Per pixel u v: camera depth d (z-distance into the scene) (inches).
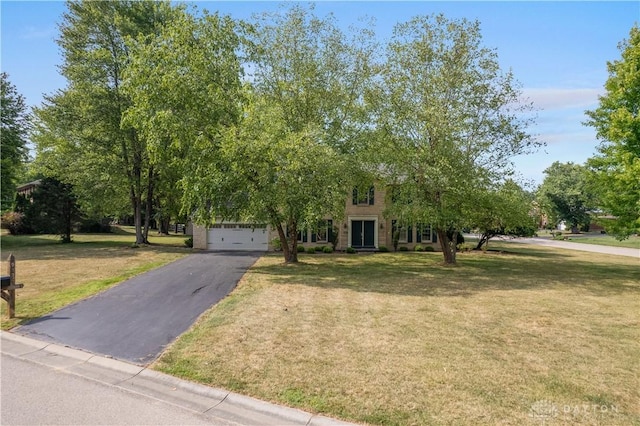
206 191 590.2
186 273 592.7
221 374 222.2
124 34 991.6
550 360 249.6
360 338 286.0
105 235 1537.9
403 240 1146.0
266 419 179.6
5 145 1040.2
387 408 183.3
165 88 587.2
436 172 652.1
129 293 440.1
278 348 262.7
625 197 598.5
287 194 595.2
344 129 770.2
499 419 174.2
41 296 423.5
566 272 693.9
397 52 726.5
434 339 286.5
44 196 1112.8
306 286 500.4
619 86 602.2
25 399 199.8
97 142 1029.2
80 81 982.4
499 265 797.9
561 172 3004.4
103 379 224.2
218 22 650.2
